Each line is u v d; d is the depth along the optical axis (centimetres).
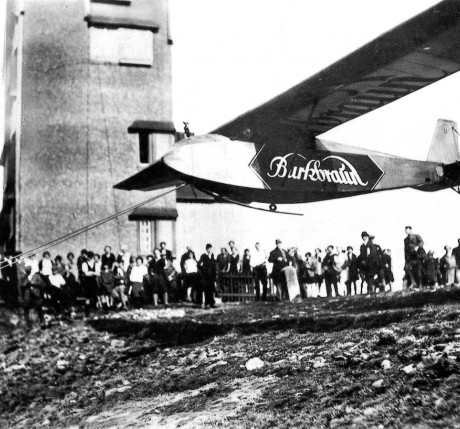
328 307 1541
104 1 2900
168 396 884
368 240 1789
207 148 1395
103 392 984
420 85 1355
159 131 2900
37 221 2734
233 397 788
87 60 2872
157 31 2975
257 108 1416
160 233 2847
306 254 2128
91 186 2803
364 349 841
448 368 662
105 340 1466
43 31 2861
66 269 2056
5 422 970
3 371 1298
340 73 1285
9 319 1741
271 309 1658
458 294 1291
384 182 1638
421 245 1684
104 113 2862
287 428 632
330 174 1546
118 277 1953
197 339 1288
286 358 919
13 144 2948
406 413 591
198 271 2017
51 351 1412
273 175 1455
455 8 1073
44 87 2831
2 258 2041
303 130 1405
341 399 678
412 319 998
